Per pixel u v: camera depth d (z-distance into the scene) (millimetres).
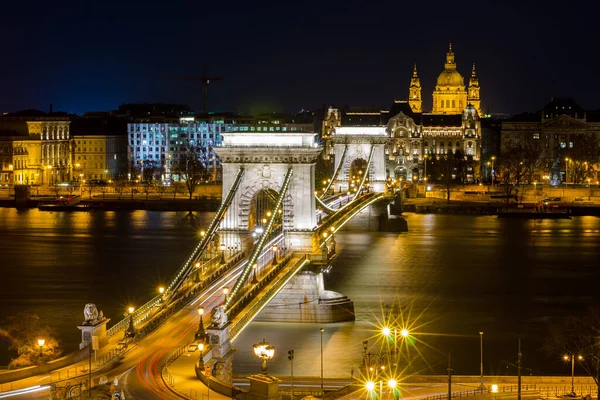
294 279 145250
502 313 152375
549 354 125875
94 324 102250
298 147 153250
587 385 108812
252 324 143625
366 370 107438
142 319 115875
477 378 111125
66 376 94000
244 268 128250
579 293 170500
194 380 93000
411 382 108062
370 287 174500
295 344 131500
